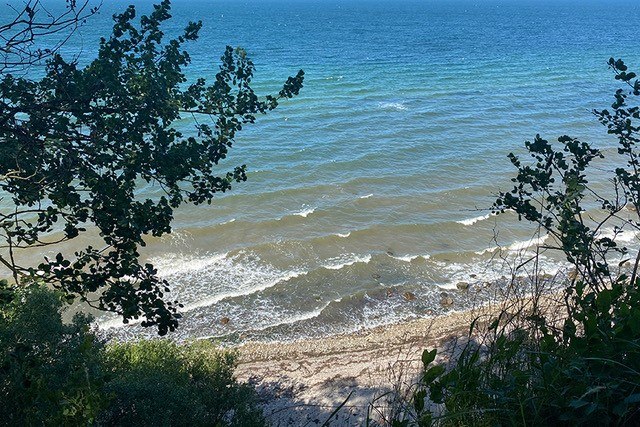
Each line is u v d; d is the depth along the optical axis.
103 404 4.32
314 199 23.69
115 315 15.52
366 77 55.12
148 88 6.20
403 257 19.22
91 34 74.12
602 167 27.50
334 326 15.75
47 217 6.17
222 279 17.70
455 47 85.62
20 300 6.21
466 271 18.44
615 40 100.62
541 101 44.66
